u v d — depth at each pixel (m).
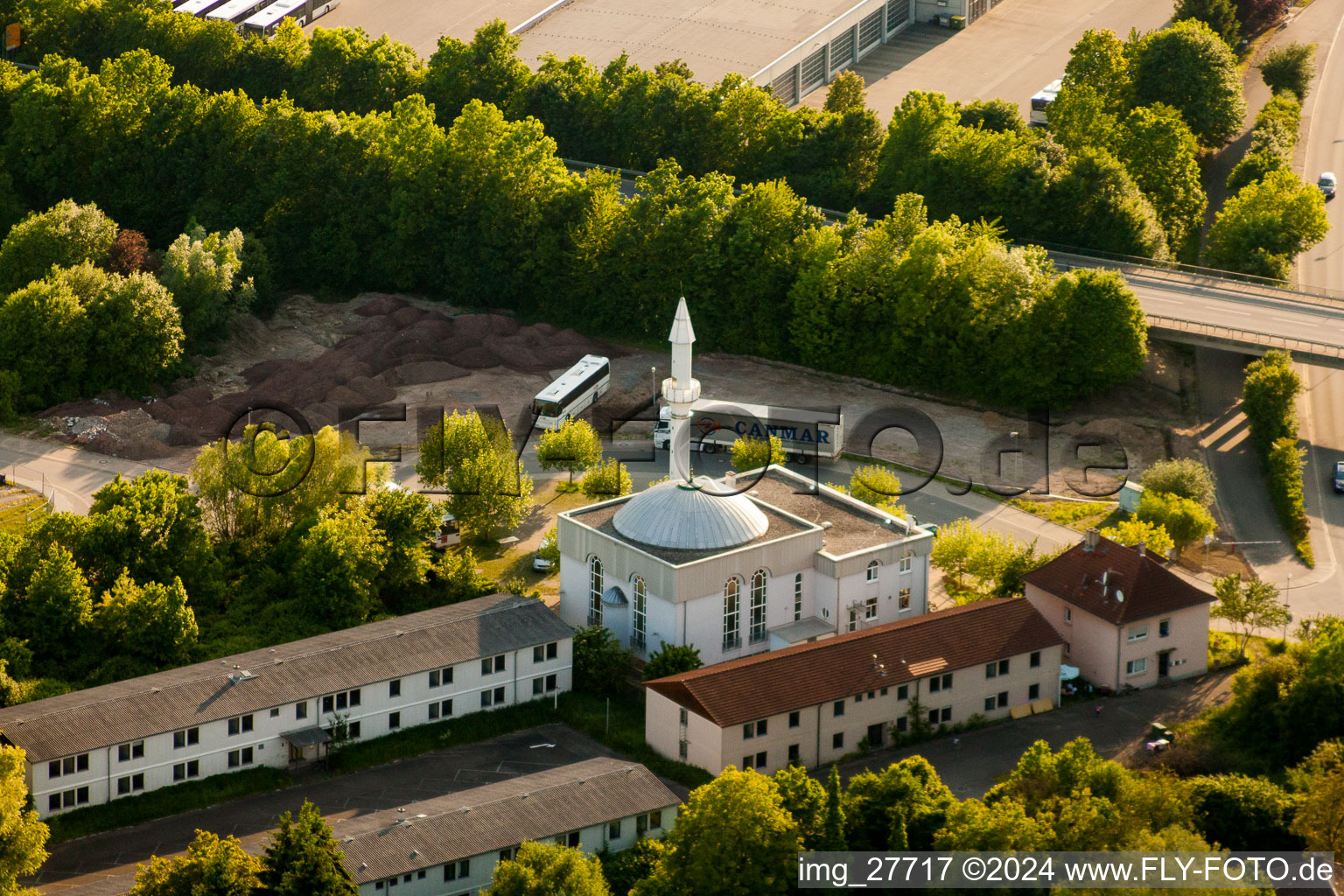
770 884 132.12
